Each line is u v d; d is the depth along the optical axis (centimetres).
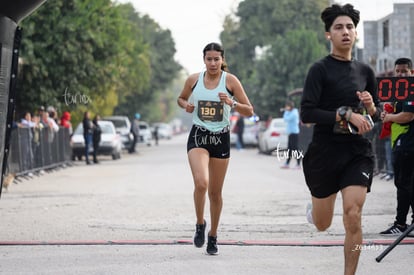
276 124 6019
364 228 1789
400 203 1684
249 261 1415
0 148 1633
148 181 3409
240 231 1783
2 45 1620
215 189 1450
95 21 5047
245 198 2562
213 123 1400
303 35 8619
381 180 3203
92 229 1830
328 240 1641
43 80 4866
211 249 1478
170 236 1719
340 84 1138
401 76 1566
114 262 1409
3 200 2556
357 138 1132
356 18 1160
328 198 1159
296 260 1423
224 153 1420
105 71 5191
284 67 8581
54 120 4716
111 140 5662
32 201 2519
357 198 1096
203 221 1449
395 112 1700
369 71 1170
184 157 6141
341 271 1320
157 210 2230
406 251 1498
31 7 1689
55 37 4778
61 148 4719
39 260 1428
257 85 8950
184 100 1450
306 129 4322
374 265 1366
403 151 1653
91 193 2816
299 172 3919
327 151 1131
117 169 4469
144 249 1546
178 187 3055
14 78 1680
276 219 2002
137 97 11700
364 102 1112
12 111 1680
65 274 1306
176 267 1361
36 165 3950
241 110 1408
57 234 1748
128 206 2344
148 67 9662
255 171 4012
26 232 1781
